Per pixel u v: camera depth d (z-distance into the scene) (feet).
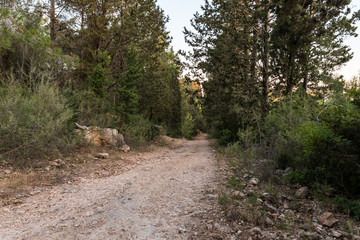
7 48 30.17
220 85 52.95
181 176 23.04
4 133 22.35
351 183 13.96
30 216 13.24
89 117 42.11
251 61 46.78
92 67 45.34
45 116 24.35
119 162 30.68
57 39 55.06
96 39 53.21
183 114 129.90
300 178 16.89
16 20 33.35
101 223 12.23
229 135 56.13
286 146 22.59
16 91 24.88
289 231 10.41
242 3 48.49
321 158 15.24
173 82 109.60
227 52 48.85
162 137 72.54
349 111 14.43
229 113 49.88
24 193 17.04
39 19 42.32
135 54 51.44
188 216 12.82
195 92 61.31
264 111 41.04
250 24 46.03
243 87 47.73
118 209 14.21
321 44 42.42
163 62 92.73
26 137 23.00
